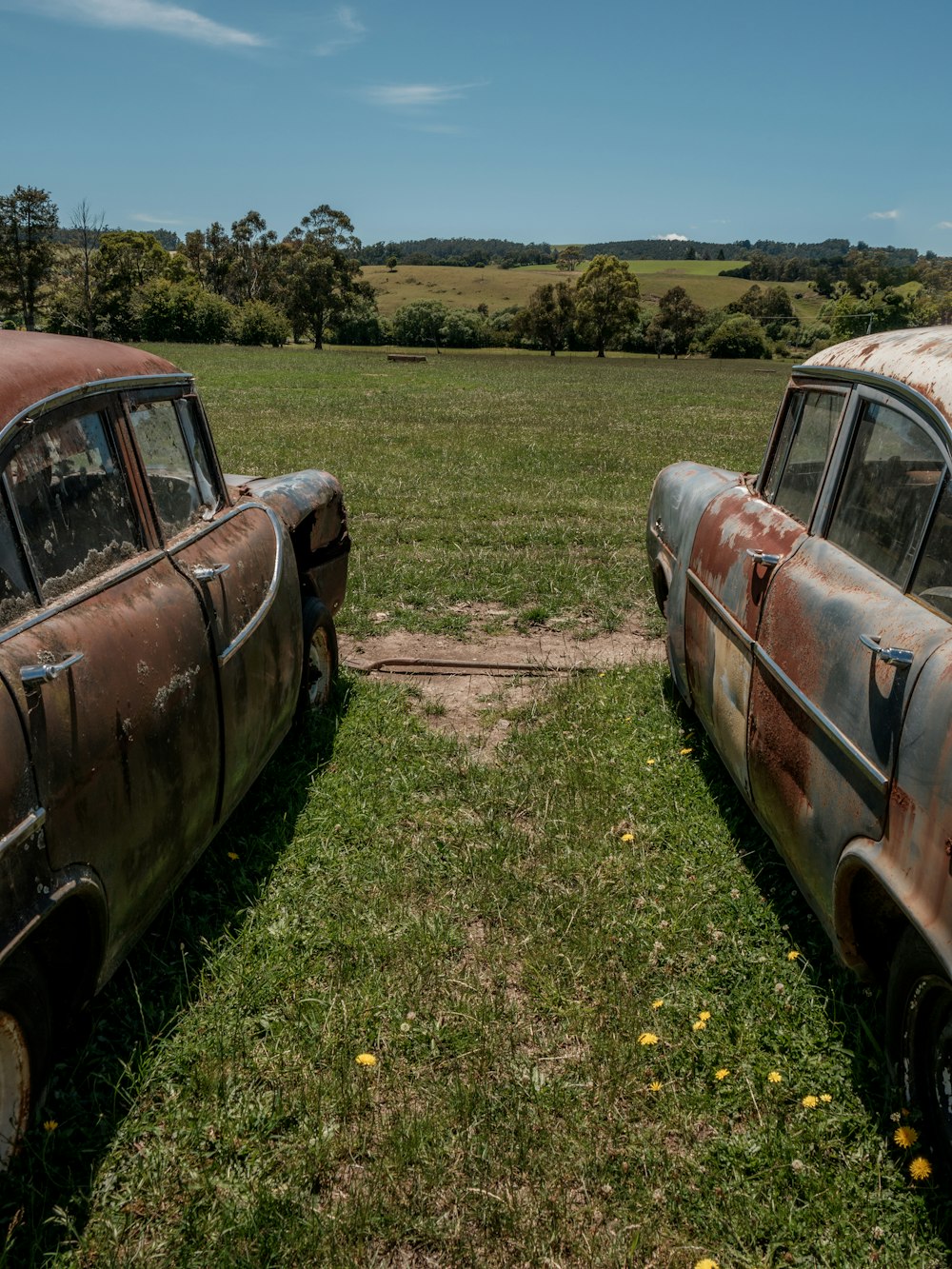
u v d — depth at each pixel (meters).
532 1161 2.57
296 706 4.84
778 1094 2.80
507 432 20.22
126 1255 2.31
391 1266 2.32
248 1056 2.94
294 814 4.35
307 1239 2.34
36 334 3.21
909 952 2.59
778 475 4.17
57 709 2.47
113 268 84.62
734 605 3.98
